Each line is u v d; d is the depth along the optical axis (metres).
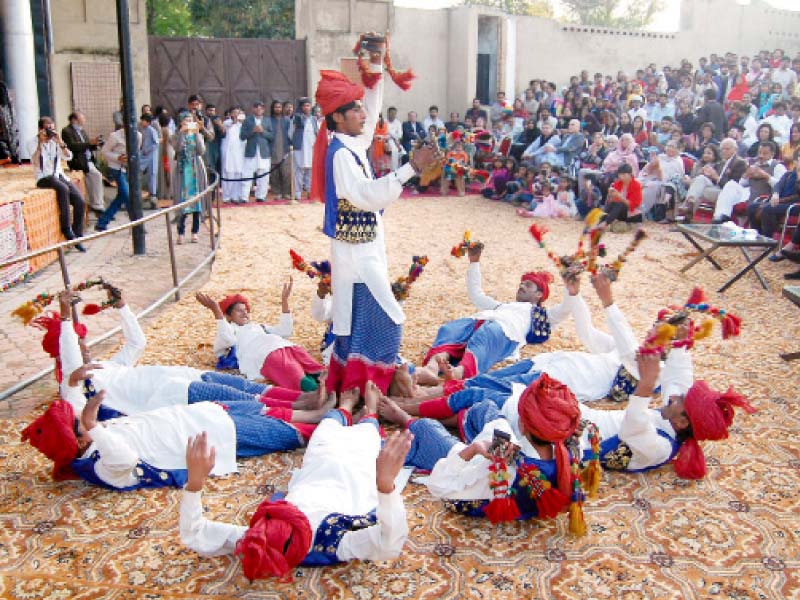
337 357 4.73
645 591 3.19
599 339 5.15
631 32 18.69
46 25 13.22
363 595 3.16
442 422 4.49
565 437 3.37
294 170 14.07
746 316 6.91
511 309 5.56
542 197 12.32
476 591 3.19
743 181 10.41
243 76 15.10
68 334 4.23
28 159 12.56
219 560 3.39
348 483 3.48
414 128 15.41
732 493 3.95
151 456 4.00
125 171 10.54
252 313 6.76
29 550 3.45
